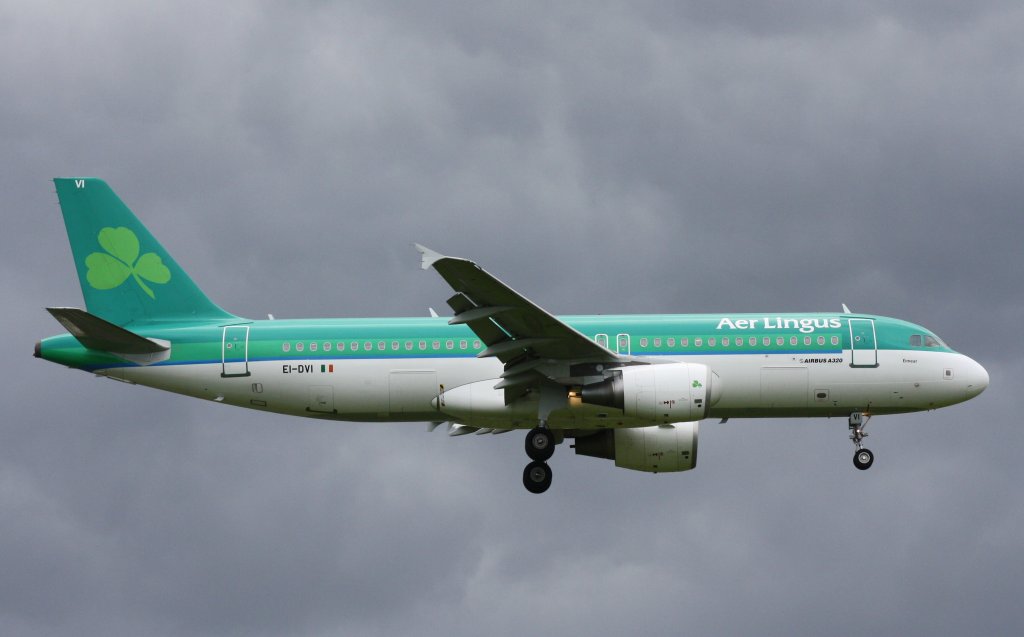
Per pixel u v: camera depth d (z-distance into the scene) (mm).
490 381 135000
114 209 144250
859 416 139875
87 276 143250
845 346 137125
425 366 135875
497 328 126062
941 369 137500
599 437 143000
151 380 138125
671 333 136500
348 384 136125
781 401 137125
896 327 138875
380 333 137250
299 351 137125
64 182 144125
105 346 137250
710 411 135500
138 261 143250
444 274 117250
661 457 142125
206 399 139250
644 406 128000
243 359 137250
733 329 136875
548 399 131125
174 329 140250
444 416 138250
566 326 124250
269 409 139000
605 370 129875
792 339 136875
